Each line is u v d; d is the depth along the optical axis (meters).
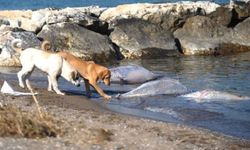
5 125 11.09
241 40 33.88
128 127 12.46
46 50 18.20
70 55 17.88
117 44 31.31
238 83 21.97
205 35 33.44
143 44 31.27
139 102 17.09
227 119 15.22
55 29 30.09
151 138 11.62
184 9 34.34
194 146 11.33
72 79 17.23
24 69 17.39
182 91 18.67
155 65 27.91
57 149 10.25
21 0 63.94
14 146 10.20
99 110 15.19
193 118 15.24
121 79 21.25
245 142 12.38
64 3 60.31
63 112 13.74
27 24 31.73
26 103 14.69
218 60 29.69
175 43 32.28
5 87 16.91
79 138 11.05
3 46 27.55
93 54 29.47
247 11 35.97
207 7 35.38
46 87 18.67
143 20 32.75
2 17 34.44
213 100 17.58
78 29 30.42
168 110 16.03
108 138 11.22
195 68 26.67
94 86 17.61
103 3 57.88
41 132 11.06
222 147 11.56
